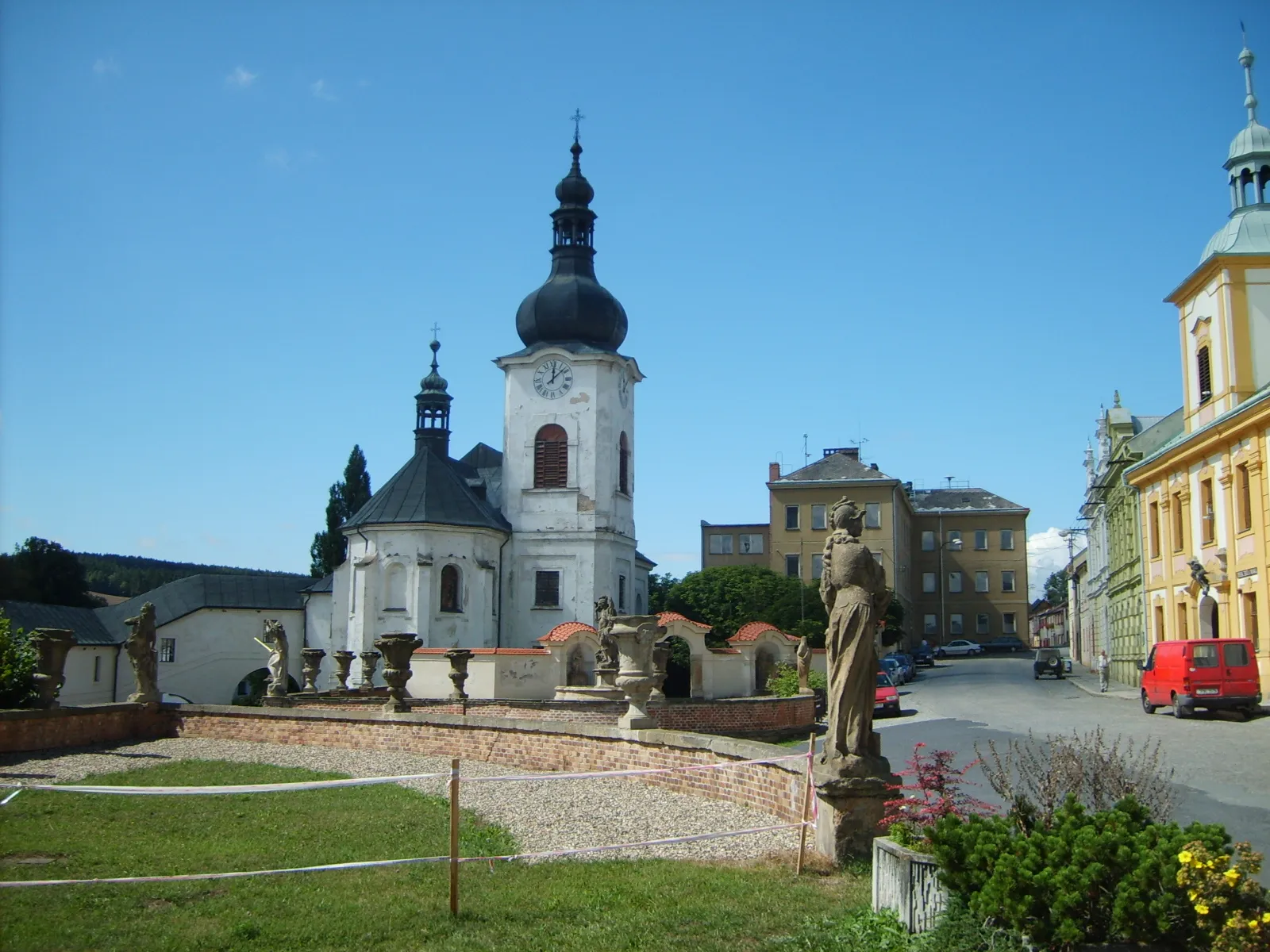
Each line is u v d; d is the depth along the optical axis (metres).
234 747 28.06
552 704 35.66
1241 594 37.38
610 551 59.78
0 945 9.96
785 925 10.62
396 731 27.28
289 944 10.15
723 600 69.81
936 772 12.73
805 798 14.08
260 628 66.19
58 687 27.94
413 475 57.41
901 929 9.98
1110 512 63.84
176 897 11.84
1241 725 29.28
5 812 17.08
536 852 14.48
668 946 9.96
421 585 54.59
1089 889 8.72
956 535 118.00
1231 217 44.91
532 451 60.16
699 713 36.81
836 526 14.12
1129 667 55.81
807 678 43.84
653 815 17.36
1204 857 8.41
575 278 61.81
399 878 12.84
